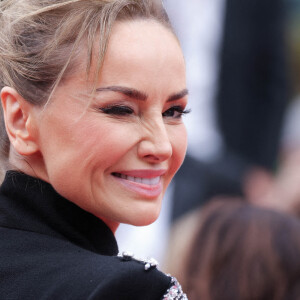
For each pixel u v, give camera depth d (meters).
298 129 21.17
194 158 14.95
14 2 6.14
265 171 16.19
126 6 5.79
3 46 5.97
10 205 5.83
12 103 5.86
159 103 5.75
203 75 16.12
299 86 24.44
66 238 5.75
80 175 5.65
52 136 5.70
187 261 8.76
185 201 14.51
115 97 5.60
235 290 8.32
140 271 5.19
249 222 8.59
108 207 5.73
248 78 16.64
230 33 16.38
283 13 17.34
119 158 5.65
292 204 13.48
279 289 8.23
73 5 5.76
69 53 5.63
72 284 5.10
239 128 16.56
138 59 5.64
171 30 5.98
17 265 5.41
